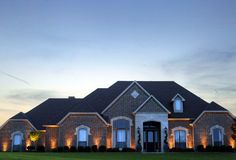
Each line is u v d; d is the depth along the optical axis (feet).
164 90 173.58
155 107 153.58
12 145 160.56
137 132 150.82
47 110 177.17
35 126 167.12
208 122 156.66
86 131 150.10
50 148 157.28
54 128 159.53
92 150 147.23
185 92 173.17
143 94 158.20
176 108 161.79
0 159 84.74
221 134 155.84
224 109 157.48
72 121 150.41
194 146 154.20
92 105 164.14
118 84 175.22
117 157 107.14
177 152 146.51
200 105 166.30
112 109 155.33
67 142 148.56
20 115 164.86
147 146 154.81
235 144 154.30
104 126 151.12
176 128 157.07
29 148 158.30
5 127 162.09
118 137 152.87
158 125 156.46
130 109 156.04
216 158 107.24
